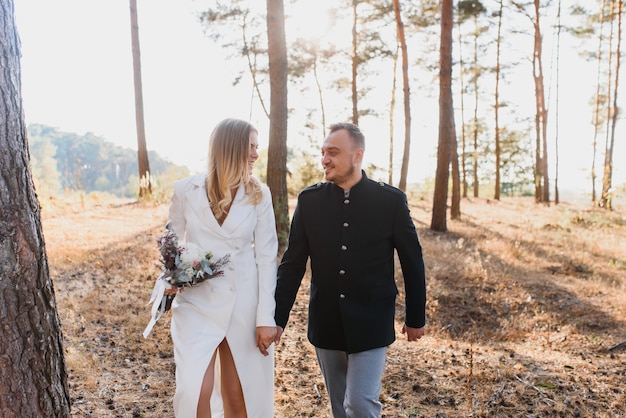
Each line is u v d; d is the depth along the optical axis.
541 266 9.76
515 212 21.14
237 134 2.85
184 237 3.04
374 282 2.91
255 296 2.92
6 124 2.20
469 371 4.60
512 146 37.38
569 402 3.97
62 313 5.48
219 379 3.12
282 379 4.29
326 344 2.96
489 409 3.83
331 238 2.94
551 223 16.34
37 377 2.32
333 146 2.89
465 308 7.16
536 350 5.49
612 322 6.59
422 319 2.98
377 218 2.92
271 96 9.46
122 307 5.86
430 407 3.87
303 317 6.15
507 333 6.19
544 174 26.61
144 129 17.66
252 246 2.99
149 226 11.88
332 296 2.94
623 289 8.19
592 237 13.62
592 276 9.14
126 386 3.99
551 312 7.09
